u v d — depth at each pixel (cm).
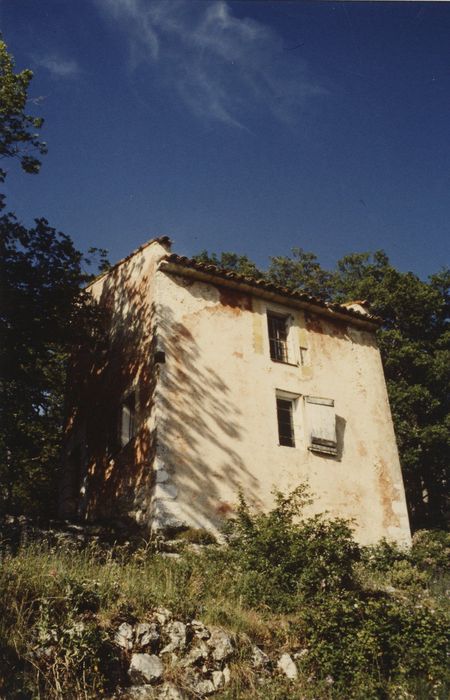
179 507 1154
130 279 1527
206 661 738
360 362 1588
